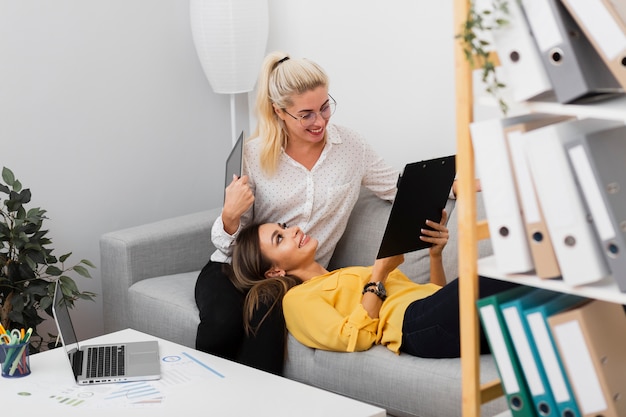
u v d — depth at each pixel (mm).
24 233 3561
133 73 4285
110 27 4191
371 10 3973
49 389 2631
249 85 4289
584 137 1771
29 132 4020
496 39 1851
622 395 1872
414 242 3096
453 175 3070
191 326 3377
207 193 4625
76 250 4203
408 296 3006
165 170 4445
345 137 3506
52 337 4043
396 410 2830
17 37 3941
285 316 3135
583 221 1804
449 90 3742
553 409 1904
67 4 4059
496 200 1899
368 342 2926
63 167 4125
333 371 2984
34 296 3682
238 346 3244
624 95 1869
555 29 1773
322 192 3455
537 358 1903
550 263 1863
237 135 4648
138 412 2453
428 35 3773
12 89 3953
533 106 1850
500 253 1923
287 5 4328
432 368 2756
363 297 3029
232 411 2441
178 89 4438
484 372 2615
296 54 4352
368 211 3637
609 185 1781
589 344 1823
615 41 1712
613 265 1786
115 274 3734
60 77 4074
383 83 3996
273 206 3473
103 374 2686
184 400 2523
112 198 4289
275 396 2533
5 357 2729
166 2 4344
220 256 3506
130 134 4309
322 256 3547
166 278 3719
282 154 3455
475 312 1999
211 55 4180
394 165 4031
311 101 3275
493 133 1874
